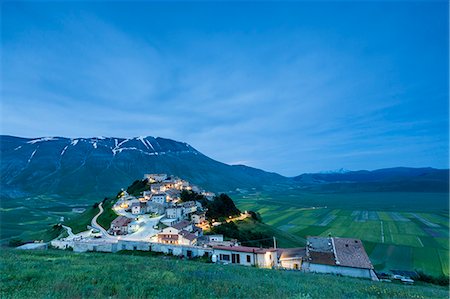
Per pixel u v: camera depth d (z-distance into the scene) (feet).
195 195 499.10
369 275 159.53
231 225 362.74
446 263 297.74
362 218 626.64
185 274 73.20
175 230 286.25
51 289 49.47
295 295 57.41
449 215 654.94
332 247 182.29
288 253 208.85
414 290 96.94
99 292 48.67
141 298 47.37
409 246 377.30
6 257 93.66
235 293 55.77
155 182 622.95
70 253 124.36
